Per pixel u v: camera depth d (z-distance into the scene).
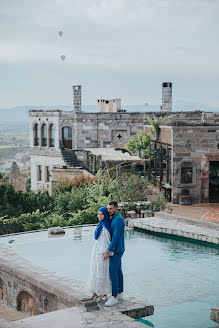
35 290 9.70
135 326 7.49
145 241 15.47
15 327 7.47
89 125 40.84
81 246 14.51
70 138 42.00
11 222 18.47
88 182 24.80
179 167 25.34
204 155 25.42
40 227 18.36
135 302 8.63
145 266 12.41
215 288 10.53
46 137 43.94
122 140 40.88
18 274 10.20
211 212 22.47
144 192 21.78
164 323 8.52
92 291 8.42
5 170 169.75
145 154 30.56
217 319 8.11
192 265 12.52
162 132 27.91
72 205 20.48
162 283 10.89
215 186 27.30
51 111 42.22
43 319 7.80
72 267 12.18
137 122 40.59
